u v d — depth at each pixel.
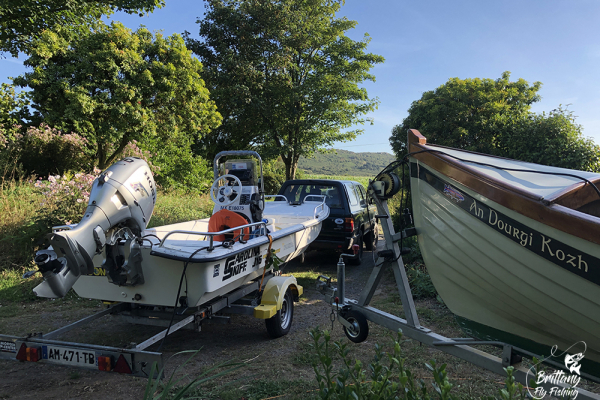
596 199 2.85
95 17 14.25
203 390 3.14
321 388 1.78
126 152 15.29
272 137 25.72
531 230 2.31
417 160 3.23
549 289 2.29
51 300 5.71
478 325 2.97
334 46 25.11
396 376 3.29
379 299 5.79
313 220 6.25
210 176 19.48
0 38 11.52
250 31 23.14
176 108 16.17
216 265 3.44
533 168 3.25
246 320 5.02
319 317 5.11
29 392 3.16
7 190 9.41
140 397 3.08
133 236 3.32
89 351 2.69
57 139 13.06
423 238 3.22
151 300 3.52
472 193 2.69
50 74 12.60
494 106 18.00
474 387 3.14
